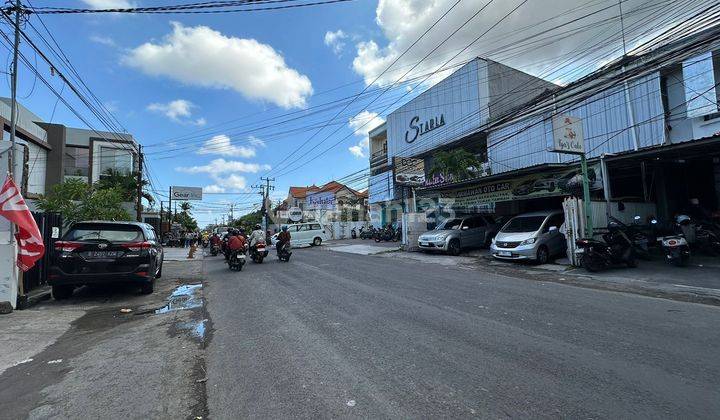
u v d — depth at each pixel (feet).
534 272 38.19
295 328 19.60
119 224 29.86
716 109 42.11
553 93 48.19
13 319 23.11
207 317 23.03
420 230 65.92
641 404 10.92
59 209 41.83
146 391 12.79
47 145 77.20
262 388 12.71
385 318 20.89
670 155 41.91
